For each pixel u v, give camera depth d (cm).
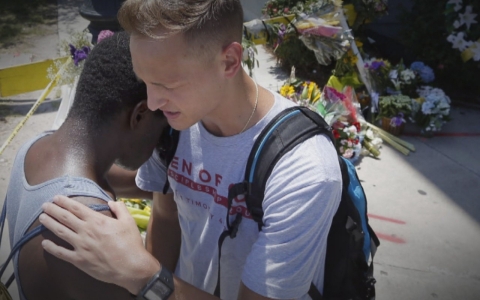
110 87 112
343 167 131
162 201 157
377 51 568
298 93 393
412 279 288
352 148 380
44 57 598
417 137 429
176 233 163
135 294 101
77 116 112
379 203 349
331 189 109
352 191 133
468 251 309
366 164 391
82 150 109
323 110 369
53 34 668
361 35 543
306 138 112
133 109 115
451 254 307
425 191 362
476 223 332
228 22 101
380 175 379
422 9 489
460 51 471
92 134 111
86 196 102
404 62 541
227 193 122
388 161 395
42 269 99
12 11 743
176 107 106
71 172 105
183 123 110
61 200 98
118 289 103
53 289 100
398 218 335
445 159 400
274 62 550
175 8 93
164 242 163
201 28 97
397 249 309
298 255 110
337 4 414
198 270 140
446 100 435
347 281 134
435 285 285
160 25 94
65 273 98
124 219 103
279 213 109
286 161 110
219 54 103
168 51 97
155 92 104
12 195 112
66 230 96
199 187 128
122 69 113
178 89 102
